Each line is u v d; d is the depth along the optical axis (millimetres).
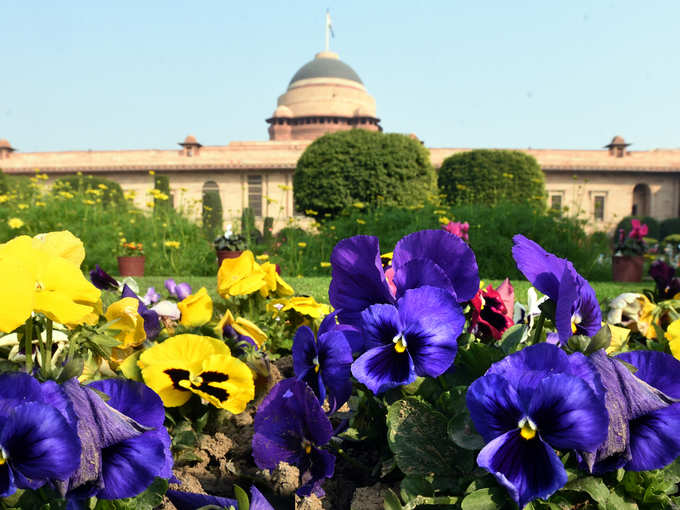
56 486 759
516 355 872
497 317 1366
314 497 1103
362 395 1341
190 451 1383
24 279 773
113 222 12922
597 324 1082
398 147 20250
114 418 843
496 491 912
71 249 1102
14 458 735
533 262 1043
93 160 39719
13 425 728
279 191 38938
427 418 1038
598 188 39406
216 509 974
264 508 922
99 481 812
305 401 1073
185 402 1398
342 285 1130
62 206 12930
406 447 1027
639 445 915
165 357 1324
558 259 1041
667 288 2373
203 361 1312
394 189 19938
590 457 829
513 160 22953
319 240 13617
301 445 1125
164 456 861
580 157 39500
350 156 20250
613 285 8859
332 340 1072
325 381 1091
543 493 785
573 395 792
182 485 1203
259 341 1617
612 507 925
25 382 774
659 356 1004
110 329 1237
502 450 825
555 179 39438
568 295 926
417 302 1006
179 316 1940
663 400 911
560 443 809
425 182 20516
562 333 945
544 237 12570
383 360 1005
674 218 37375
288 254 12742
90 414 820
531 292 1535
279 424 1124
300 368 1200
